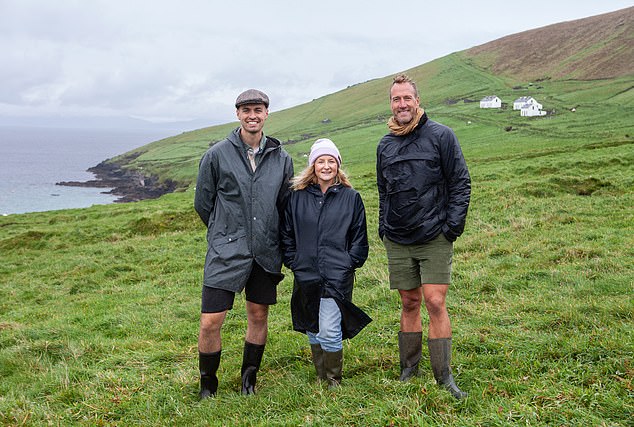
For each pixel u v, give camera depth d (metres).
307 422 4.48
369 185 26.78
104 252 18.34
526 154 40.94
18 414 5.35
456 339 6.25
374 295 8.83
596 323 6.20
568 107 105.81
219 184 5.56
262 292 5.64
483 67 173.12
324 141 5.57
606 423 3.96
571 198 17.53
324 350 5.38
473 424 4.12
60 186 108.88
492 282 9.06
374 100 172.88
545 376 4.89
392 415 4.40
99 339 8.19
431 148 5.07
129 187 108.88
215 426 4.74
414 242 5.15
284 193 5.69
